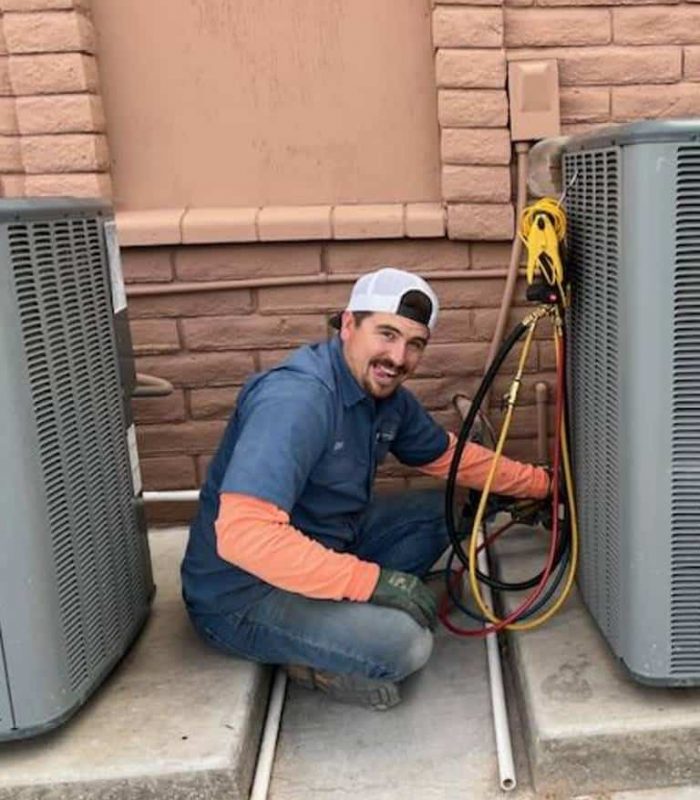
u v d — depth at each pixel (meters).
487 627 2.42
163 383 2.93
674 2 2.82
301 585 2.07
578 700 2.07
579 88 2.86
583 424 2.28
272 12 2.88
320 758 2.16
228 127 2.96
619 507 2.00
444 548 2.66
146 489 3.10
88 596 2.11
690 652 1.99
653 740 1.98
